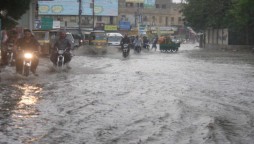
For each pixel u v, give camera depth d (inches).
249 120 370.6
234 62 1188.5
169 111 404.8
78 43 1907.0
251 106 441.1
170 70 871.1
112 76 725.3
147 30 4340.6
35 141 291.7
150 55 1565.0
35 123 347.6
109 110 407.2
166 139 301.0
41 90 537.6
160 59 1289.4
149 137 306.0
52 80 650.8
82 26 3949.3
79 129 328.8
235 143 293.1
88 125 342.6
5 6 1142.3
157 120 363.9
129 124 347.9
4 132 315.6
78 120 361.1
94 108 416.8
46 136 305.7
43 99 468.1
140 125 344.5
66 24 3892.7
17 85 582.6
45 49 1286.9
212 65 1046.4
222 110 414.9
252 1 1867.6
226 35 2506.2
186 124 349.7
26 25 1663.4
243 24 2043.6
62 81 639.8
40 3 3949.3
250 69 928.3
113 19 4175.7
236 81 676.1
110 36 1994.3
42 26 2315.5
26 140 294.0
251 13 1967.3
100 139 299.3
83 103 445.1
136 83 626.8
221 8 2495.1
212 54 1759.4
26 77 675.4
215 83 643.5
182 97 493.4
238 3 1937.7
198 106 434.3
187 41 4827.8
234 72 846.5
